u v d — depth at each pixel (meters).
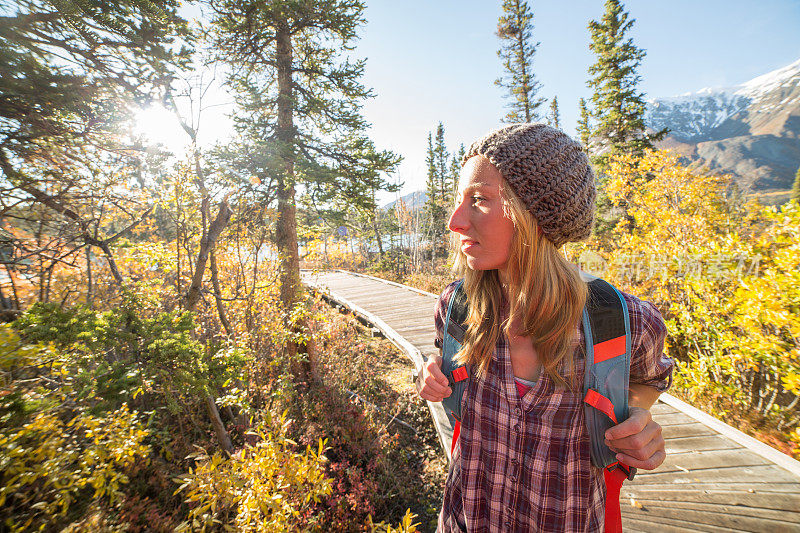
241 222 5.48
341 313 13.89
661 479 3.43
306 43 8.30
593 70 16.36
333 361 8.41
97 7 2.96
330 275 22.39
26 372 2.33
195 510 2.79
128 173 4.30
